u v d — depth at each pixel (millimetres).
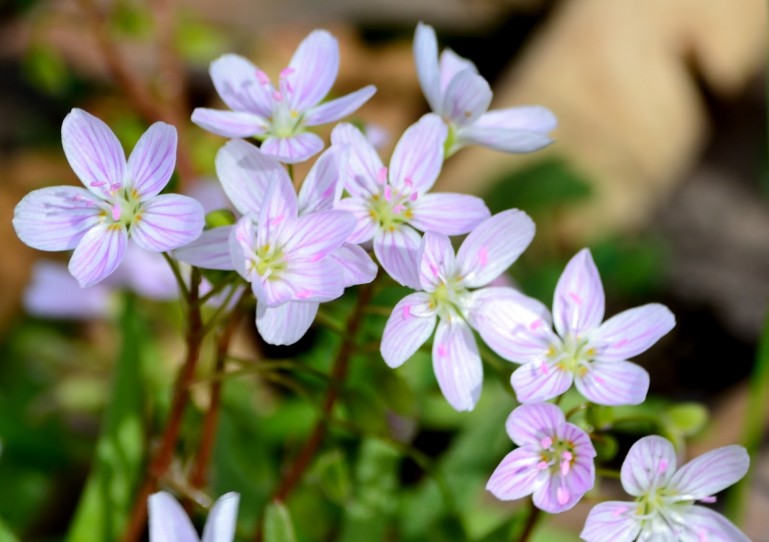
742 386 322
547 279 330
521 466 231
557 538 285
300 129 242
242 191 236
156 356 307
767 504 304
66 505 305
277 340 230
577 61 391
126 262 297
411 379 294
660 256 361
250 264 230
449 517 265
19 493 303
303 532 280
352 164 240
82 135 234
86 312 311
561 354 237
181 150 334
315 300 228
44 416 314
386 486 286
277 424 299
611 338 238
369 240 244
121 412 277
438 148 242
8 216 359
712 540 233
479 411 299
